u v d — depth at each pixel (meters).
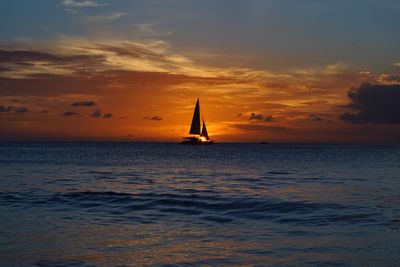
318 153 113.31
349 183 32.19
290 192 25.84
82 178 35.97
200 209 19.52
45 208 19.80
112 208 19.86
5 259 11.35
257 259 11.36
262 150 147.88
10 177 36.28
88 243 13.05
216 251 12.15
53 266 10.73
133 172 44.12
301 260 11.25
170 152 120.81
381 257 11.45
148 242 13.20
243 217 17.52
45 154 94.94
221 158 81.94
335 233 14.33
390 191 26.64
